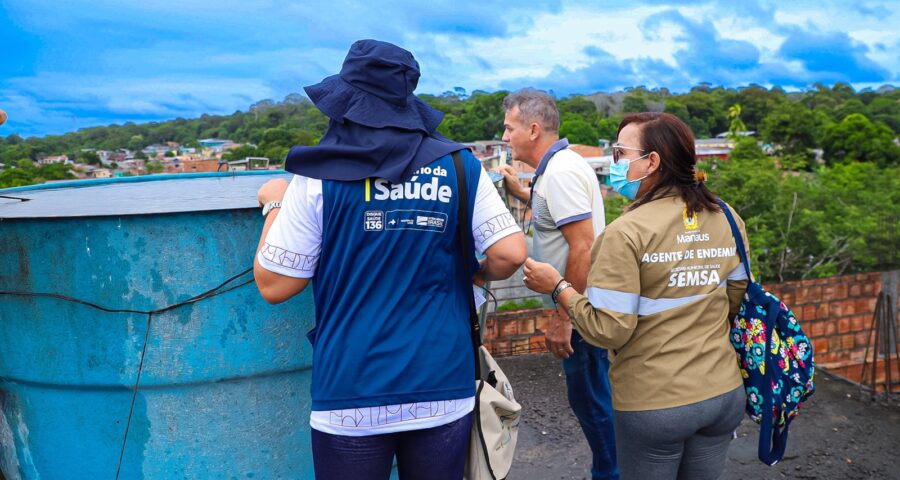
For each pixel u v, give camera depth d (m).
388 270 1.48
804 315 5.80
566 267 2.51
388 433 1.51
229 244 1.91
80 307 1.92
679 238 1.81
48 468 2.09
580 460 3.36
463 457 1.62
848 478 3.20
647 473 1.91
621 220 1.83
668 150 1.84
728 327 1.93
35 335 1.97
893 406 4.00
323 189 1.46
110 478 2.04
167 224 1.86
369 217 1.46
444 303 1.55
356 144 1.49
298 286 1.54
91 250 1.88
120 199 2.49
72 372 1.97
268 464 2.08
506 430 1.77
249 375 2.00
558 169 2.46
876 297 5.93
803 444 3.51
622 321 1.77
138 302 1.90
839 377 4.45
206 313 1.93
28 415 2.07
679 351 1.81
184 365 1.95
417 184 1.49
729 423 1.88
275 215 1.62
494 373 1.84
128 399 1.97
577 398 2.65
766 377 1.86
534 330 4.79
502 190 2.97
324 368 1.50
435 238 1.51
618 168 1.93
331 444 1.51
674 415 1.79
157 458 2.01
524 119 2.61
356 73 1.50
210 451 2.02
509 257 1.59
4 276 1.95
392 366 1.47
